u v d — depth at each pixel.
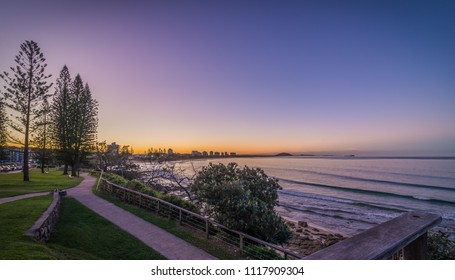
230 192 10.87
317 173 82.25
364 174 75.81
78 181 33.97
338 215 29.34
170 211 13.91
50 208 12.91
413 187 49.09
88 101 47.75
